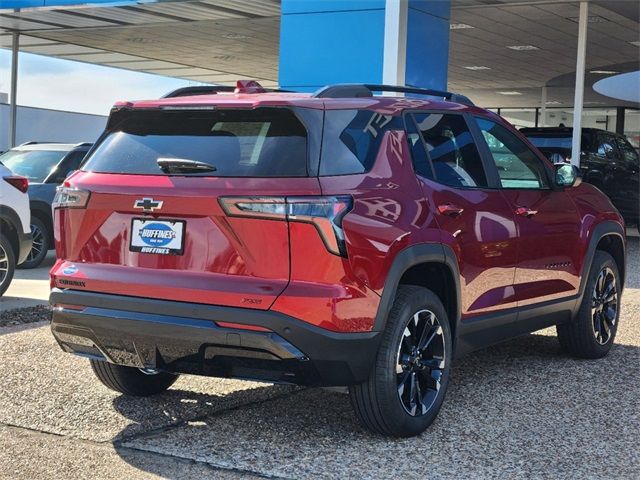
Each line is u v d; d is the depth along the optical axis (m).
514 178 5.34
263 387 5.23
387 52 10.36
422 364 4.36
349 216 3.85
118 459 3.90
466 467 3.87
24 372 5.46
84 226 4.18
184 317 3.88
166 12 16.56
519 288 5.20
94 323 4.09
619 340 6.93
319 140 3.92
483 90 30.61
